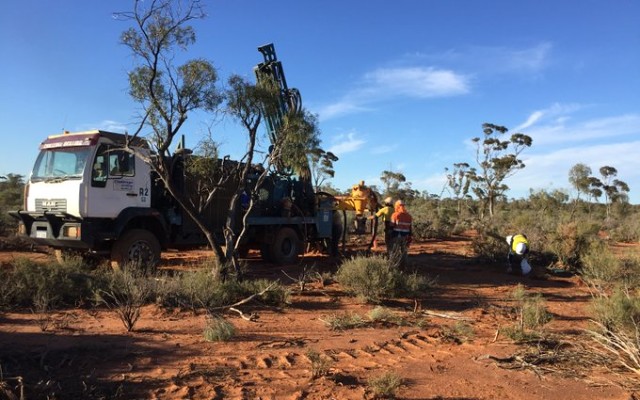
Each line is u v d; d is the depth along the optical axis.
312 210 16.92
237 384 5.22
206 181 12.77
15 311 8.06
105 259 12.38
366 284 10.06
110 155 11.36
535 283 13.21
